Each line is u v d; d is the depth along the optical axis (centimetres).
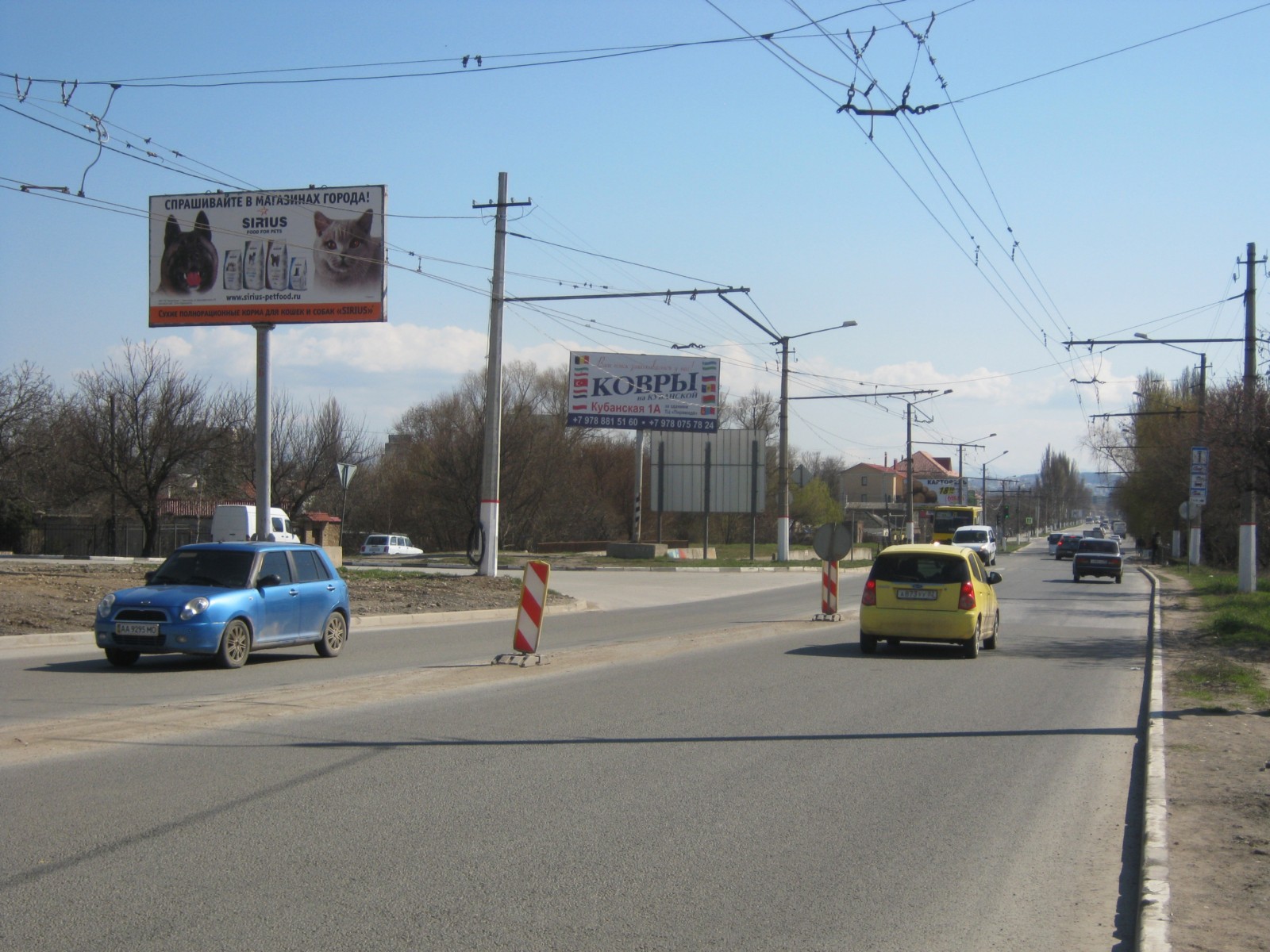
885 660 1569
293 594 1453
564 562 4578
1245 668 1468
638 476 5088
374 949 442
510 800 688
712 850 592
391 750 830
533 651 1428
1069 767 838
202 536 4984
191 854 561
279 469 5400
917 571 1631
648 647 1700
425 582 2772
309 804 664
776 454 8344
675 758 830
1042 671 1484
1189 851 591
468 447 5975
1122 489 7044
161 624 1301
